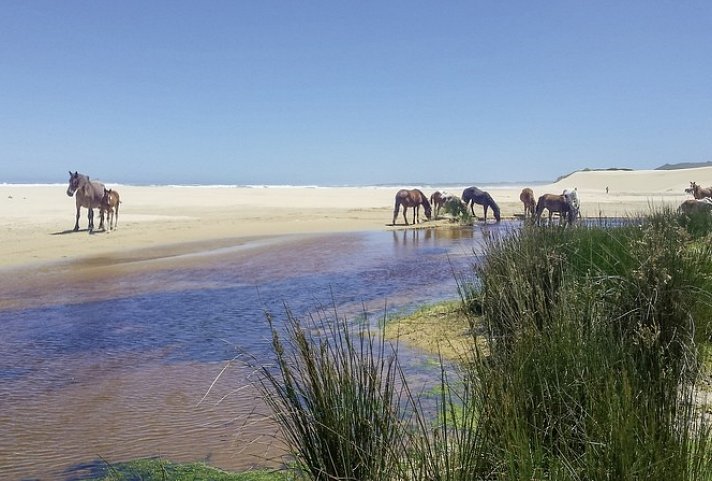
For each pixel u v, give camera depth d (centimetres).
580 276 618
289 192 6681
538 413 339
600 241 754
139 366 711
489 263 767
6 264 1550
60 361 737
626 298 493
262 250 1888
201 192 5891
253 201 4584
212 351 764
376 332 822
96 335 865
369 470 323
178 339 831
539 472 284
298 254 1792
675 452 269
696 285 506
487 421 320
